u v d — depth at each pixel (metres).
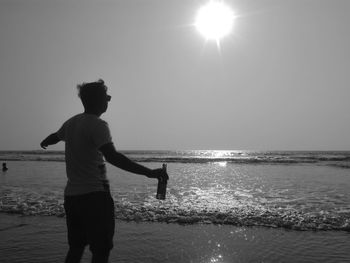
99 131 3.00
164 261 5.30
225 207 9.99
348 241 6.42
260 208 9.85
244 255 5.59
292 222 7.86
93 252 3.05
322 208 10.05
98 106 3.23
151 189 15.22
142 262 5.27
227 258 5.46
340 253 5.71
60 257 5.45
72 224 3.18
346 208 10.09
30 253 5.66
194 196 12.89
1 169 31.36
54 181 19.11
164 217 8.42
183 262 5.27
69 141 3.11
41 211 9.26
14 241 6.38
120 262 5.27
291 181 20.19
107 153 2.97
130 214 8.78
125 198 12.13
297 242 6.35
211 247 6.04
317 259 5.41
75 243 3.22
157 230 7.25
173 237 6.66
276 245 6.16
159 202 11.06
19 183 17.91
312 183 18.75
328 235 6.88
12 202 10.83
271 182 19.59
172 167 37.53
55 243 6.23
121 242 6.35
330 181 20.20
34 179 20.55
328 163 46.69
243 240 6.46
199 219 8.20
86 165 3.04
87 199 3.03
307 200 11.91
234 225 7.71
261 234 6.92
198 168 35.56
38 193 13.41
